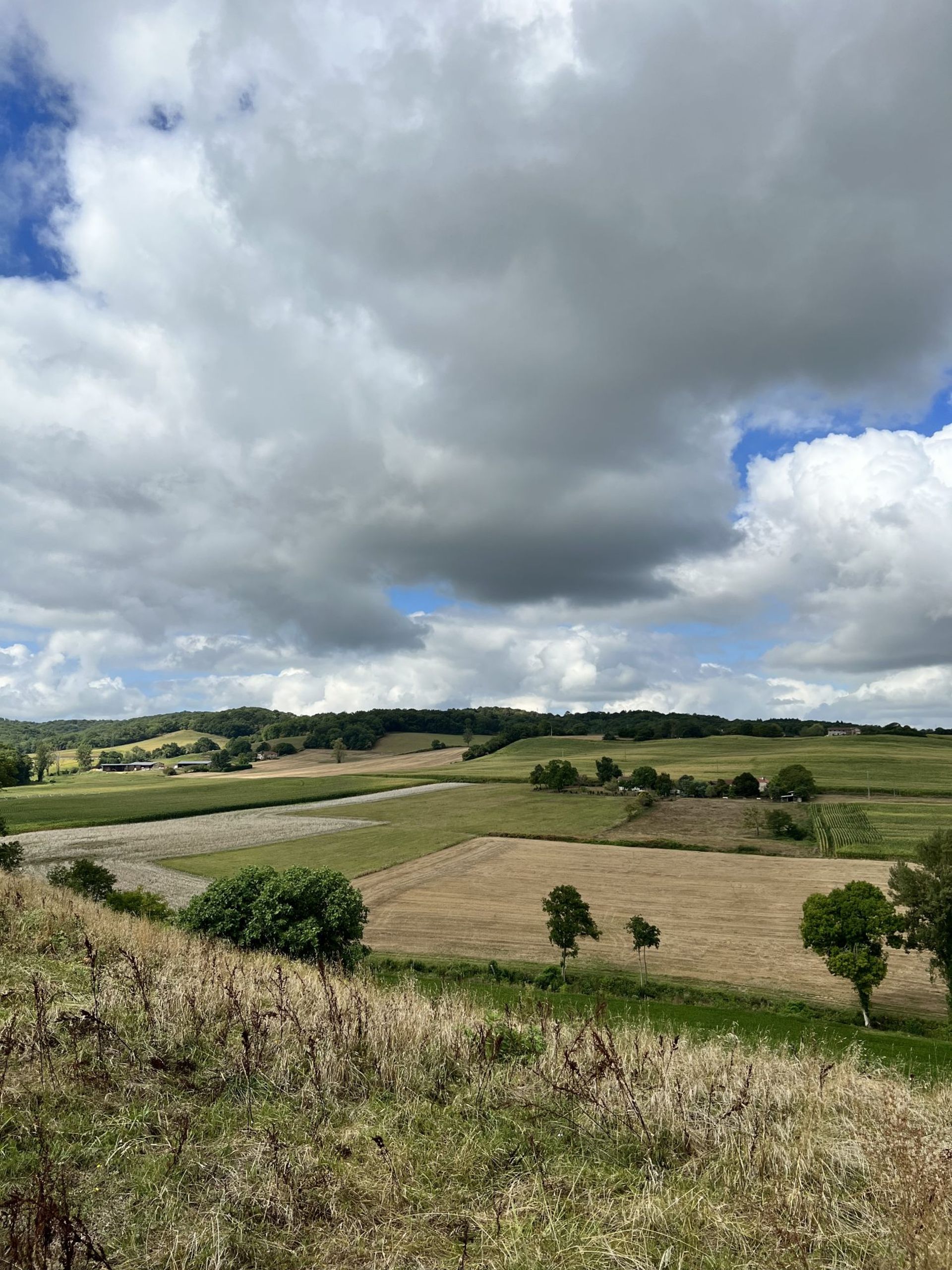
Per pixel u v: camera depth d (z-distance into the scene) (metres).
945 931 33.44
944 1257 4.02
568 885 58.12
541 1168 5.20
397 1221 4.52
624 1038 8.23
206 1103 6.01
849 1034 29.42
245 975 9.97
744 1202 4.82
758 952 41.75
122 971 9.53
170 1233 4.25
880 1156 5.15
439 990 11.48
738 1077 6.93
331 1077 6.55
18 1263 3.85
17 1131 5.22
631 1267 4.06
